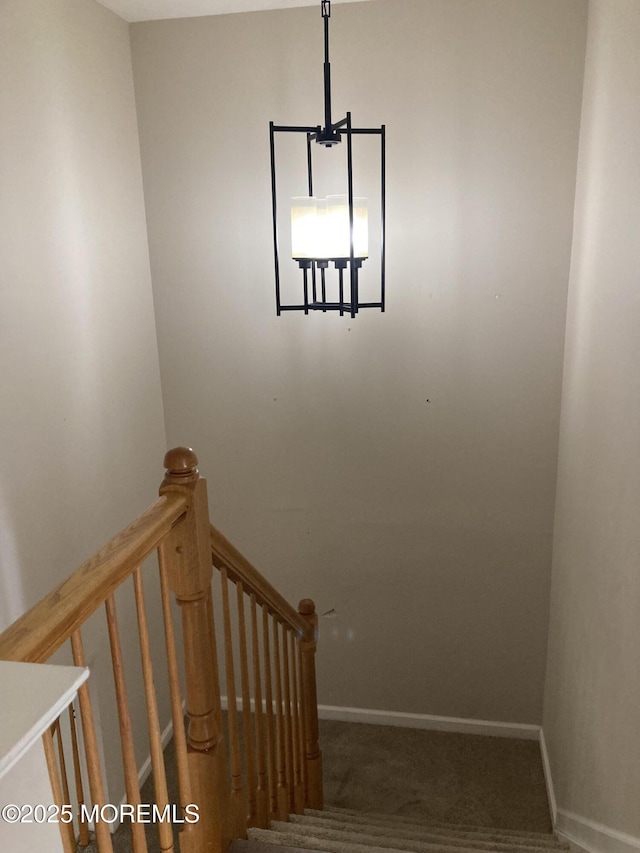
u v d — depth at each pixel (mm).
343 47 3146
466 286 3320
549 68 3000
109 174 3150
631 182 2098
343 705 4102
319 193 3330
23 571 2576
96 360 3080
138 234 3451
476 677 3885
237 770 1946
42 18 2615
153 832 3107
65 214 2805
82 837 2010
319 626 3982
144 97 3359
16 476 2525
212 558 1768
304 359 3568
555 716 3404
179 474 1575
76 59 2848
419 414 3539
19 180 2506
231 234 3459
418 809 3439
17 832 783
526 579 3670
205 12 3172
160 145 3410
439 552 3730
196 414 3762
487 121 3111
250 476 3805
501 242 3238
